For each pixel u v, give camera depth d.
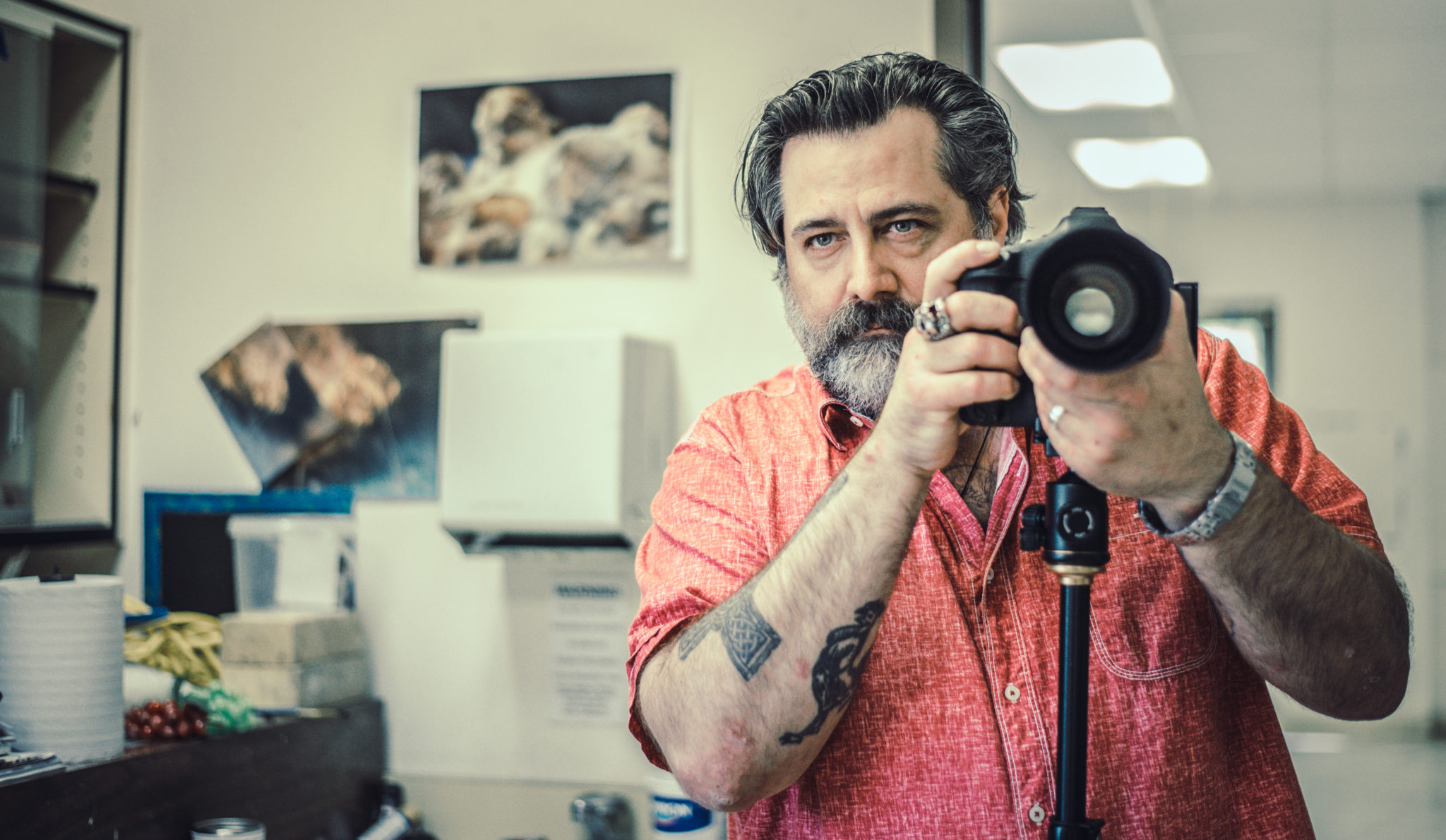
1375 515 5.91
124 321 2.01
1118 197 6.04
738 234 1.76
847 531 0.64
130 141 2.02
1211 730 0.78
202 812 1.48
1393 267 5.98
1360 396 6.00
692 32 1.78
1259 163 5.34
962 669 0.77
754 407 0.91
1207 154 5.16
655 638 0.74
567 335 1.65
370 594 1.87
